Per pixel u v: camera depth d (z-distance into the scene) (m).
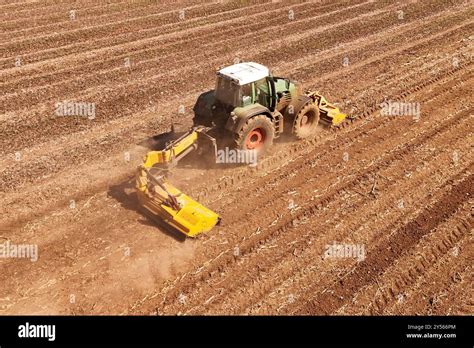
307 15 62.34
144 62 48.62
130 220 27.27
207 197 29.00
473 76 44.06
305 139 34.81
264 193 29.36
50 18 60.22
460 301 22.36
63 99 41.19
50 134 36.00
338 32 56.16
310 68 46.62
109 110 39.47
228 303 22.25
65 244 25.58
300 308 22.00
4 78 44.75
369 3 66.56
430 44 51.84
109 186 30.20
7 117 38.19
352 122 36.94
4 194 29.34
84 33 55.94
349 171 31.22
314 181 30.34
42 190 29.75
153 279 23.47
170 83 44.06
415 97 40.59
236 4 66.38
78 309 21.95
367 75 44.91
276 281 23.31
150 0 67.31
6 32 55.47
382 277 23.50
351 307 22.05
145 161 27.05
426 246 25.22
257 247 25.25
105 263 24.36
